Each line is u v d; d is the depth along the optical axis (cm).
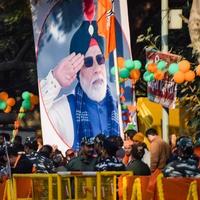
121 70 3403
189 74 3152
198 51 3522
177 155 2483
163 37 3428
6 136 3628
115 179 2467
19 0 4666
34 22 3753
